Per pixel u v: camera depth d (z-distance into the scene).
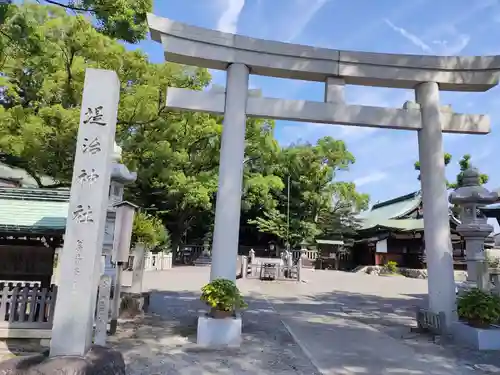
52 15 10.78
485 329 6.55
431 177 7.72
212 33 7.54
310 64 7.80
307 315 9.63
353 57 7.89
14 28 5.98
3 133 11.02
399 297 13.73
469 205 10.71
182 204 23.75
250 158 26.16
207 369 5.11
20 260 6.39
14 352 5.54
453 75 8.05
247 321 8.57
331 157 31.86
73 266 4.57
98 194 4.79
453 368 5.40
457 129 8.00
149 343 6.32
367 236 31.02
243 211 32.47
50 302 5.96
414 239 27.25
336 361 5.66
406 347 6.51
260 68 7.76
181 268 23.73
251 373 5.01
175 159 15.53
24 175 17.58
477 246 10.59
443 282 7.40
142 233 9.74
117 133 12.63
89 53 10.94
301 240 30.67
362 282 19.16
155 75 11.77
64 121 10.73
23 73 12.70
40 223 6.03
